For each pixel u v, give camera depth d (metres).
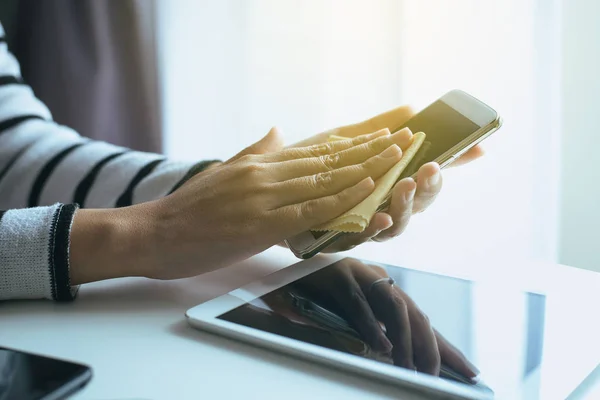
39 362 0.30
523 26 0.96
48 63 1.24
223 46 1.25
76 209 0.46
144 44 1.25
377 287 0.43
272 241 0.43
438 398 0.29
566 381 0.30
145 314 0.40
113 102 1.26
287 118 1.20
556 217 0.97
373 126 0.60
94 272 0.44
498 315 0.38
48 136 0.68
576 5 0.91
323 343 0.33
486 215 1.02
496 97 0.99
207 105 1.28
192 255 0.44
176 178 0.59
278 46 1.19
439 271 0.48
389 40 1.08
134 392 0.29
